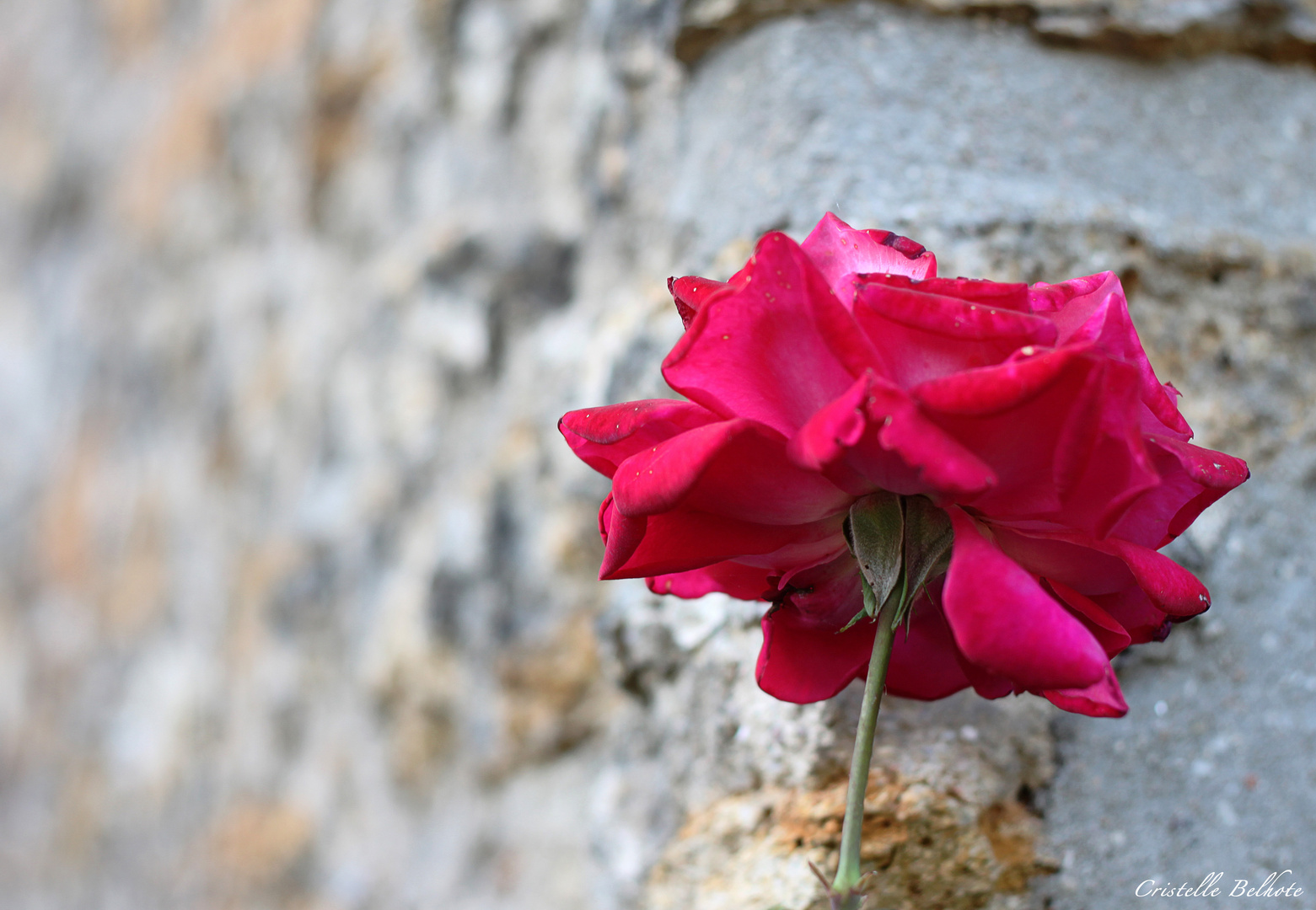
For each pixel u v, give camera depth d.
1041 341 0.36
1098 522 0.37
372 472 0.76
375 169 0.81
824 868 0.44
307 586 0.79
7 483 1.43
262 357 0.91
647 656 0.51
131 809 1.00
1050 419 0.36
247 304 0.95
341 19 0.87
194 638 0.95
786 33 0.53
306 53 0.90
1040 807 0.46
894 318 0.36
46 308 1.40
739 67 0.54
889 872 0.45
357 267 0.81
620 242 0.62
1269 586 0.48
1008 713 0.46
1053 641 0.36
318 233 0.86
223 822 0.85
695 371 0.37
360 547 0.75
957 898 0.45
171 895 0.90
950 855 0.45
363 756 0.73
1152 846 0.46
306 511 0.81
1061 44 0.53
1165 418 0.37
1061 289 0.38
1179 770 0.46
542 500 0.62
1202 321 0.50
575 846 0.59
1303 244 0.51
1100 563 0.38
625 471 0.38
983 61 0.52
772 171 0.51
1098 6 0.53
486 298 0.69
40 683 1.25
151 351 1.11
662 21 0.58
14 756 1.27
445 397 0.71
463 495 0.67
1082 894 0.45
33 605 1.31
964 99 0.52
